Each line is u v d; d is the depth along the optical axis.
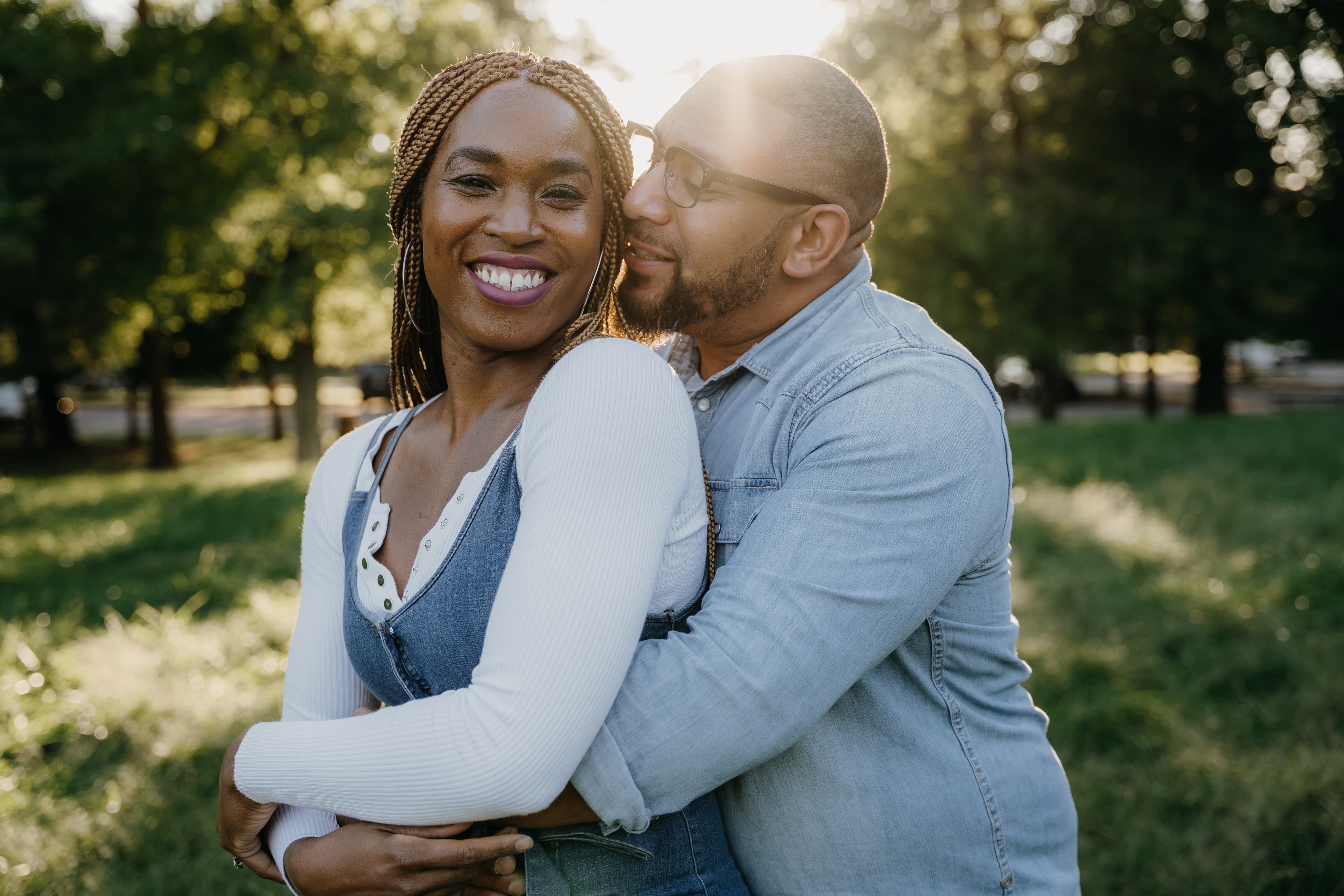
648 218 1.42
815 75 1.43
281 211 12.16
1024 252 15.55
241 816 1.24
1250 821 2.91
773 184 1.38
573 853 1.19
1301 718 3.68
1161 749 3.52
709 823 1.29
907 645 1.31
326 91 12.57
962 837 1.28
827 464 1.22
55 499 10.21
